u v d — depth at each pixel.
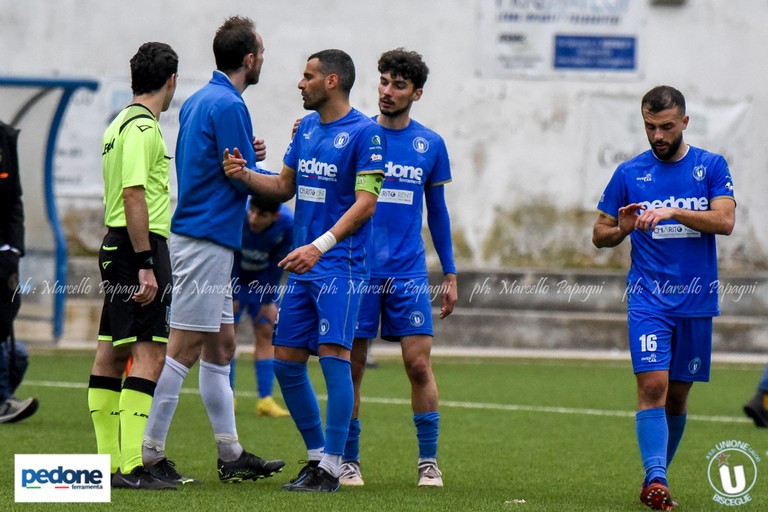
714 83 58.38
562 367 49.41
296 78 56.75
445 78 57.66
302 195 21.09
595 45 57.97
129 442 20.23
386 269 22.42
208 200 20.61
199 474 22.78
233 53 21.16
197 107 20.84
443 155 23.33
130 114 20.39
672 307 20.23
